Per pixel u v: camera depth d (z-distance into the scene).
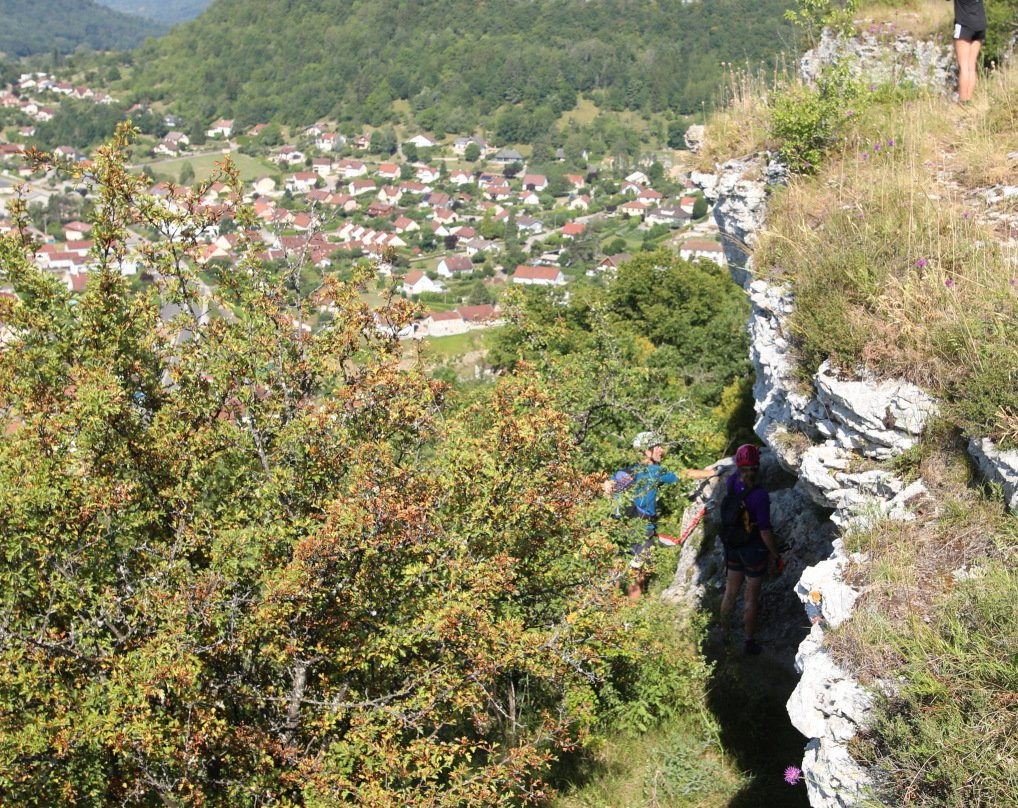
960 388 5.16
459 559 6.17
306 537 5.96
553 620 7.35
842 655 4.45
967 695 3.86
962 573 4.53
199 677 5.75
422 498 6.18
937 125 9.09
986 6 12.06
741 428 13.18
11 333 7.07
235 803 5.73
